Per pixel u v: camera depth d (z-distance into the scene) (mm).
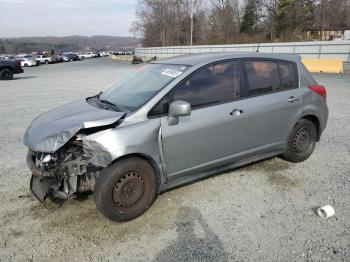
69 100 11672
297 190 4199
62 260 2973
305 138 5027
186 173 3902
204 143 3910
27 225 3514
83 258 2994
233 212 3705
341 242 3131
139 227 3455
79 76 23469
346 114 8422
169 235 3309
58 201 3969
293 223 3465
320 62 22000
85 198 4012
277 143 4680
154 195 3697
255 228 3395
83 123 3299
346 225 3406
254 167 4922
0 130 7465
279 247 3084
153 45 86000
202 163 3986
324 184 4355
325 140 6223
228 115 4035
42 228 3459
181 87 3789
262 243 3148
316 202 3889
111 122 3365
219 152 4086
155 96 3648
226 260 2930
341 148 5754
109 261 2949
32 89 15336
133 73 4805
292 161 5051
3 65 21062
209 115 3893
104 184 3340
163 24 81125
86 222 3553
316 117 5047
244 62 4328
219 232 3340
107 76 22953
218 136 3998
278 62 4680
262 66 4492
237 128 4145
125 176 3445
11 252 3092
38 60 49750
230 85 4145
